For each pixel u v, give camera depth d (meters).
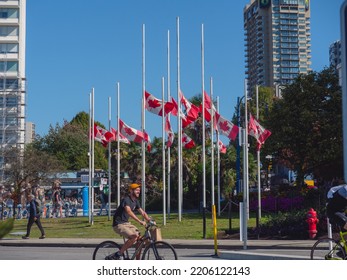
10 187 55.91
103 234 28.78
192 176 57.00
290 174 64.50
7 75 87.44
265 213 41.00
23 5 90.75
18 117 84.38
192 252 21.09
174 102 36.00
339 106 45.62
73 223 37.00
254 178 59.00
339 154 44.47
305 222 25.00
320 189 40.81
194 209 57.47
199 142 63.22
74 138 94.31
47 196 64.31
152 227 12.53
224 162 56.44
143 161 35.44
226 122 35.03
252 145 55.47
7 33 89.69
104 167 95.19
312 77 46.50
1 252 21.92
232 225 30.67
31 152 60.28
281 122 46.19
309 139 44.97
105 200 52.84
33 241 25.66
